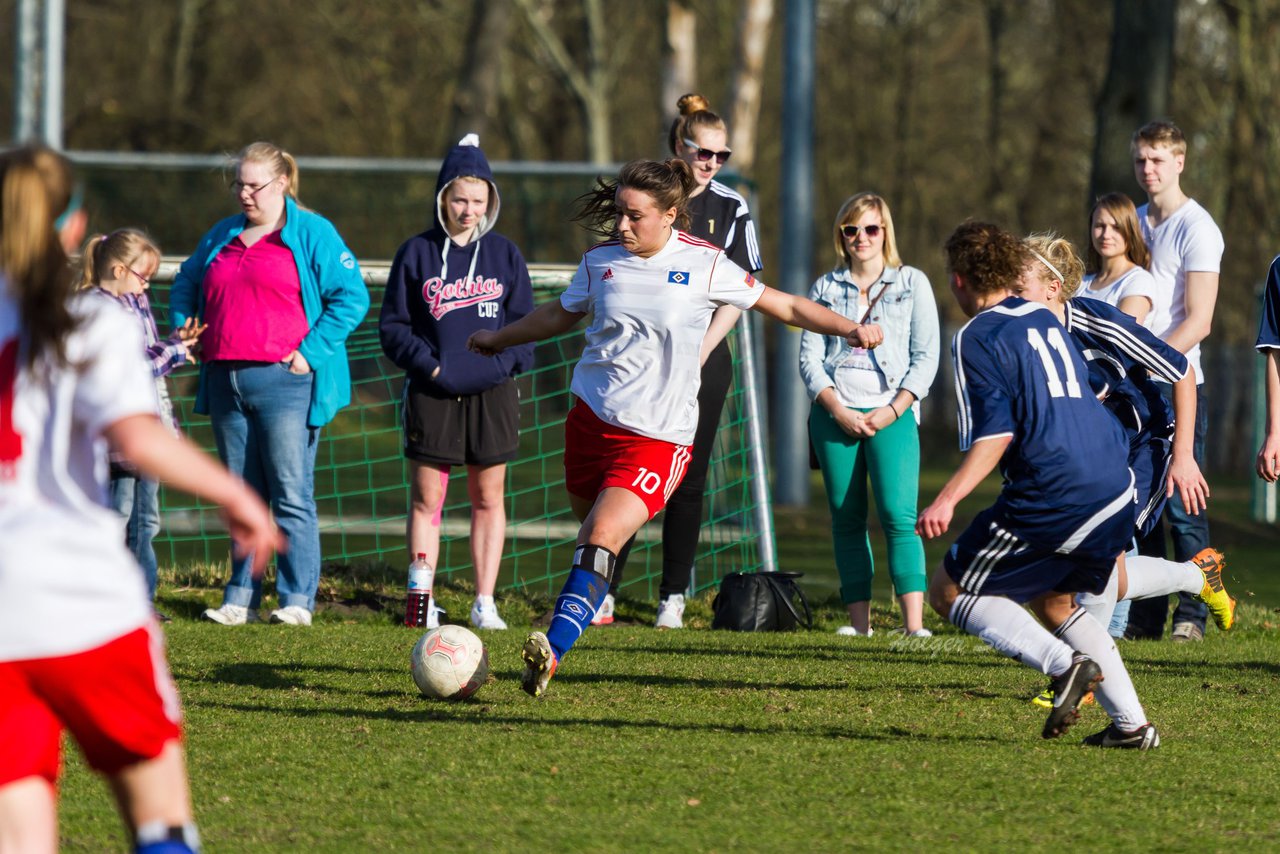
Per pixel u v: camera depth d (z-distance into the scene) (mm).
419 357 25266
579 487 19328
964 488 15273
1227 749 16078
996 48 116625
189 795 13539
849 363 26484
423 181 81000
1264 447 22141
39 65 54000
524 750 15516
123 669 9016
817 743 16094
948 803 13516
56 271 8820
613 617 29141
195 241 82500
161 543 48969
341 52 110250
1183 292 26047
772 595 27797
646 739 16172
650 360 18484
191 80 112750
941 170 122750
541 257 75625
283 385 25672
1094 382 19359
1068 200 114500
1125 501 15641
